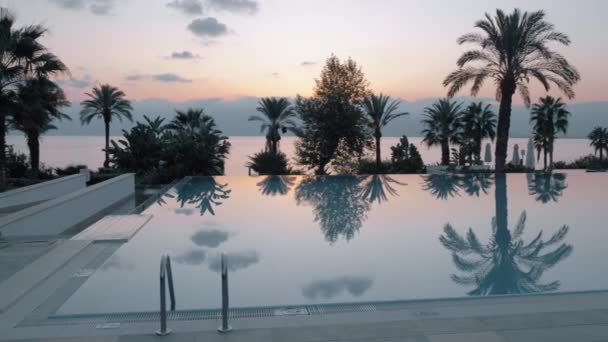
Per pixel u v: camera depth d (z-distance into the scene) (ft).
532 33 66.39
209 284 21.22
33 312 16.58
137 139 73.36
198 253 26.84
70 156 150.41
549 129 126.93
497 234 31.65
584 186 54.29
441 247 28.40
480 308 16.56
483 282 22.06
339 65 82.89
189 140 71.46
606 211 39.58
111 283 20.43
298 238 30.73
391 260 25.59
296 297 19.90
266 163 75.00
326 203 44.65
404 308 16.66
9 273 21.54
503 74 68.85
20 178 67.31
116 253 25.90
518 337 14.25
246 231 32.73
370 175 67.62
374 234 31.83
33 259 23.88
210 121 98.89
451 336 14.35
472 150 123.34
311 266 24.47
